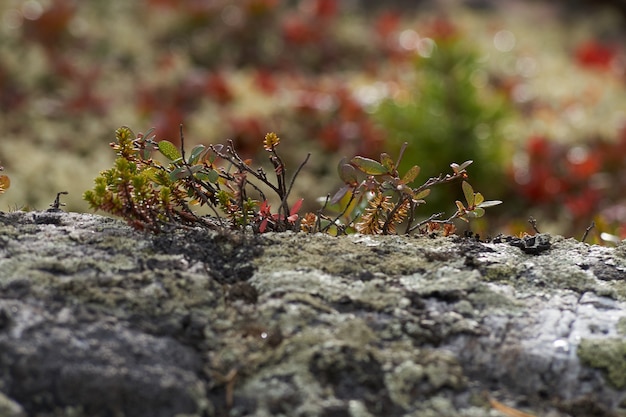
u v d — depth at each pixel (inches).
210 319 26.4
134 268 27.1
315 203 70.1
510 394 25.7
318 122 87.4
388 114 77.7
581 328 26.5
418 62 81.9
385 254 28.4
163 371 25.3
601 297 27.3
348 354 25.8
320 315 26.5
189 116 88.7
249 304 26.8
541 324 26.6
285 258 28.0
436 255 28.3
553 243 29.2
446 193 73.9
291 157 80.4
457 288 27.3
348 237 29.0
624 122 90.5
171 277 26.8
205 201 29.8
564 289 27.6
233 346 26.0
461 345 26.3
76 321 25.6
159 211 29.0
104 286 26.4
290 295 26.9
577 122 90.6
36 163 74.8
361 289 27.2
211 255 28.0
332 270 27.7
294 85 97.1
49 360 25.0
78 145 83.0
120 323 25.8
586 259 28.5
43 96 93.1
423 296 27.2
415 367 25.8
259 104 89.9
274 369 25.6
